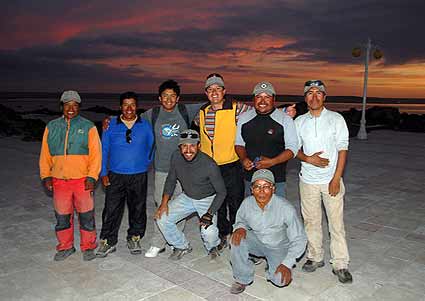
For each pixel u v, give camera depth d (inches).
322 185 159.0
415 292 151.6
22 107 2247.8
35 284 157.2
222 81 175.0
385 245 197.3
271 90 160.4
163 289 153.6
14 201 274.2
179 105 182.4
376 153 493.4
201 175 168.6
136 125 178.4
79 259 180.4
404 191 304.0
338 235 159.6
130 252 187.8
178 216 176.1
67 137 171.6
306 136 158.7
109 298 146.9
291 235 147.0
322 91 154.4
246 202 153.8
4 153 480.7
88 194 176.4
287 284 148.9
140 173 180.2
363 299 146.6
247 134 166.4
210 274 166.2
